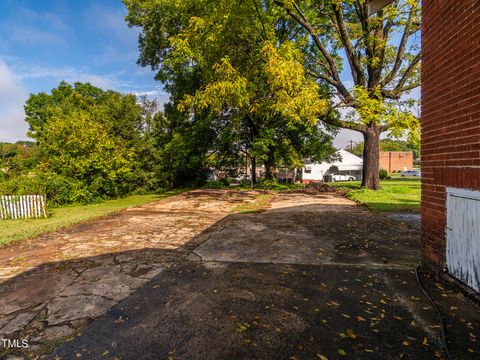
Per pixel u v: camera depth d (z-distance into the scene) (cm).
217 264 486
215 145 2489
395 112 1284
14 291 392
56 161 1594
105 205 1466
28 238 695
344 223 800
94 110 2088
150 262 501
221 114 2366
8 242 656
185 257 526
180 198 1563
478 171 312
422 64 436
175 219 930
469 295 332
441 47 386
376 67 1592
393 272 433
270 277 425
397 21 1573
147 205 1294
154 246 604
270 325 296
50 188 1416
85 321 310
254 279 418
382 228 727
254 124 2338
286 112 1278
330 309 327
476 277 321
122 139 2098
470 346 257
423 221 434
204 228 782
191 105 1356
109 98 2270
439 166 390
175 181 2673
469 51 328
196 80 2277
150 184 2216
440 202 388
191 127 2389
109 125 2020
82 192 1538
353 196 1398
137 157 2139
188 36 1347
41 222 977
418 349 254
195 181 2711
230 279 420
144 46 2378
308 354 250
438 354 247
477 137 313
